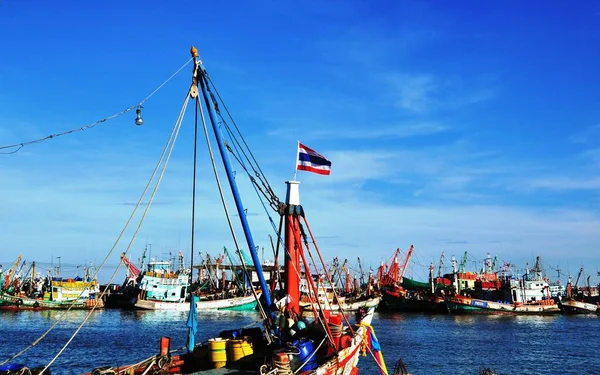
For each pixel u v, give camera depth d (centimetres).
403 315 13462
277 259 3062
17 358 5650
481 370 4875
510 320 12106
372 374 4888
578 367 5631
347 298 14975
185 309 13412
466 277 16875
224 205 2691
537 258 15450
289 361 2381
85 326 9300
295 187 3075
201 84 2717
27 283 16062
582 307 14238
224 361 2578
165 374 2497
